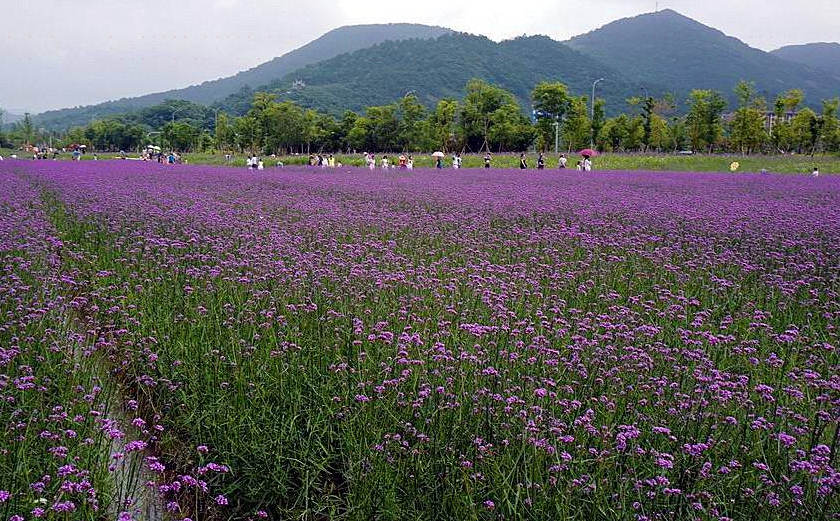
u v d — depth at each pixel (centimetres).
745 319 848
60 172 3566
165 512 479
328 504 479
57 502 422
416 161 6950
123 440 559
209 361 649
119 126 14525
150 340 702
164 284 923
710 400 549
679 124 8569
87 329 792
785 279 1095
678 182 3388
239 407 570
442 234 1477
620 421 536
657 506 428
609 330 735
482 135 8506
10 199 1933
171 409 600
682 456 462
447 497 449
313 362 649
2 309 781
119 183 2742
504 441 477
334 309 815
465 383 586
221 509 498
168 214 1617
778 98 7588
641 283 1059
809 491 428
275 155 9531
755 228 1616
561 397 581
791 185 3212
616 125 8144
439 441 501
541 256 1259
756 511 422
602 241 1413
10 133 15012
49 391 604
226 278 950
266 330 727
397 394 566
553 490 441
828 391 596
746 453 488
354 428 530
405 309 810
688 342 706
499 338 682
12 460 469
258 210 1827
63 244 1237
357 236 1420
